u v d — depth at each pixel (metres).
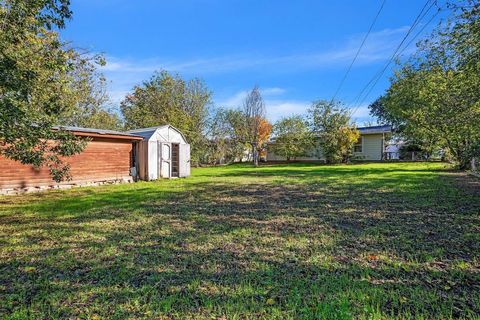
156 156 12.16
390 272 2.51
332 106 22.67
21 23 4.09
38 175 8.93
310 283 2.30
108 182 10.77
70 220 4.75
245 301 2.03
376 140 23.56
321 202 6.08
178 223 4.46
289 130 25.83
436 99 7.80
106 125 19.17
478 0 4.76
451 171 12.98
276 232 3.88
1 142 4.34
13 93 3.96
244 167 21.78
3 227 4.30
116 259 2.93
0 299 2.11
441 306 1.91
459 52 5.68
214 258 2.94
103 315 1.88
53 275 2.55
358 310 1.86
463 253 2.93
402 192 7.10
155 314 1.88
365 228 3.99
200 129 25.47
